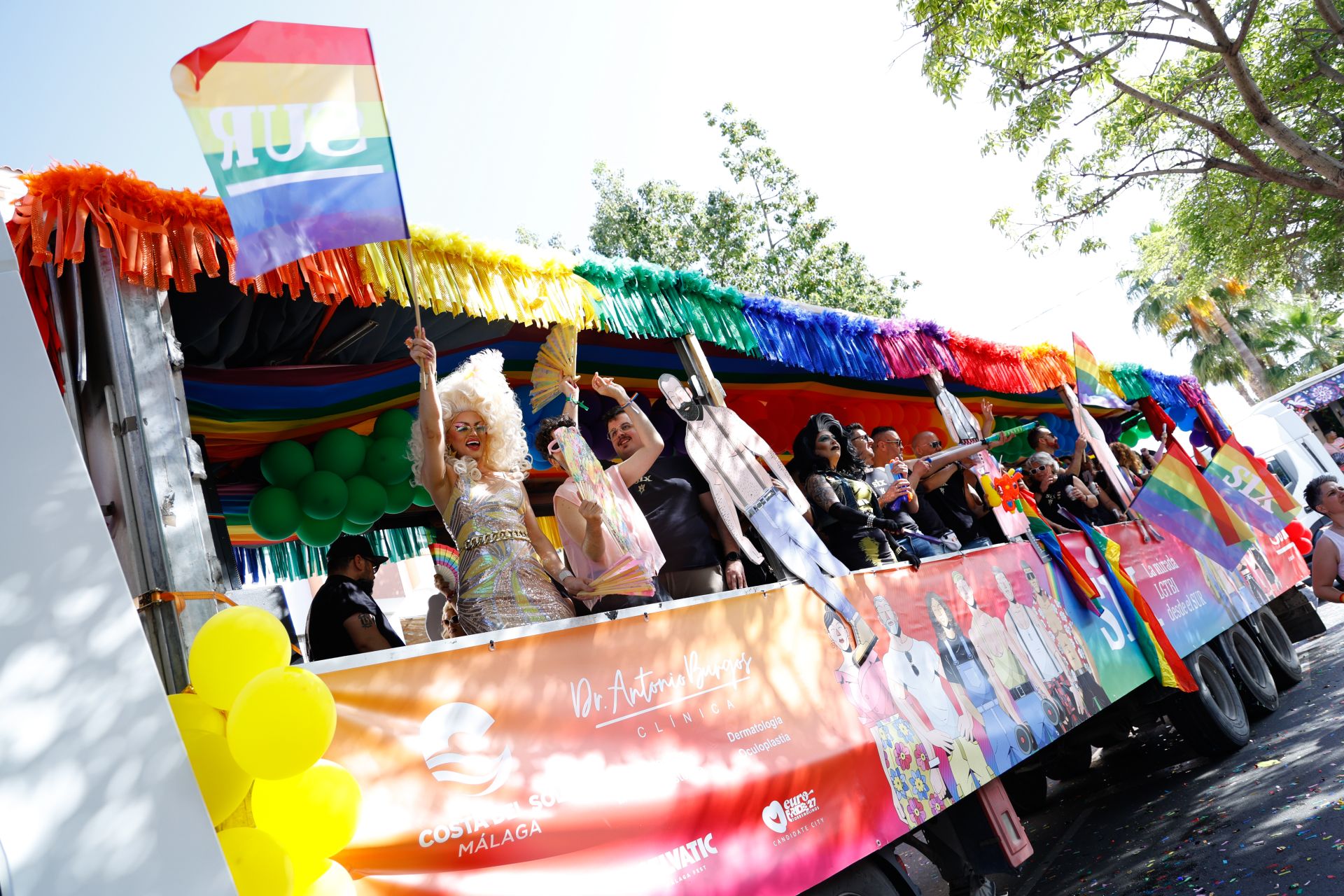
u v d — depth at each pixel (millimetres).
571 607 3605
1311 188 10133
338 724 2459
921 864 8055
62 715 1801
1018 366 8070
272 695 1991
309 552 6266
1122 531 8148
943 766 4543
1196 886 4809
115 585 1950
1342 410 18500
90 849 1738
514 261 3760
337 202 2809
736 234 24109
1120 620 7277
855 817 3877
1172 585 8391
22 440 1965
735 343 4977
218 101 2621
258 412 4797
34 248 2459
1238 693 8586
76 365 2666
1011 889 5910
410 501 5535
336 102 2857
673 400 4582
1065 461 12711
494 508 3482
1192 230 15547
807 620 4324
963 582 5738
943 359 6961
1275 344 41375
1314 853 4734
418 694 2666
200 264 2736
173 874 1794
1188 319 40938
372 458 5227
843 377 7480
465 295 3527
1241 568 9898
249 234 2605
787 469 5902
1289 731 7703
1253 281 17328
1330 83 12523
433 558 4340
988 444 6605
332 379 4758
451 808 2600
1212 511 8227
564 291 3982
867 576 4918
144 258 2598
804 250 24359
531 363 5812
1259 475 9328
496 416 3713
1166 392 11688
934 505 7129
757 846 3402
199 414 4641
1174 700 7512
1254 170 10469
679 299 4723
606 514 3764
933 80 10641
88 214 2535
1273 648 9680
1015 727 5309
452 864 2543
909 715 4555
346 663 2533
